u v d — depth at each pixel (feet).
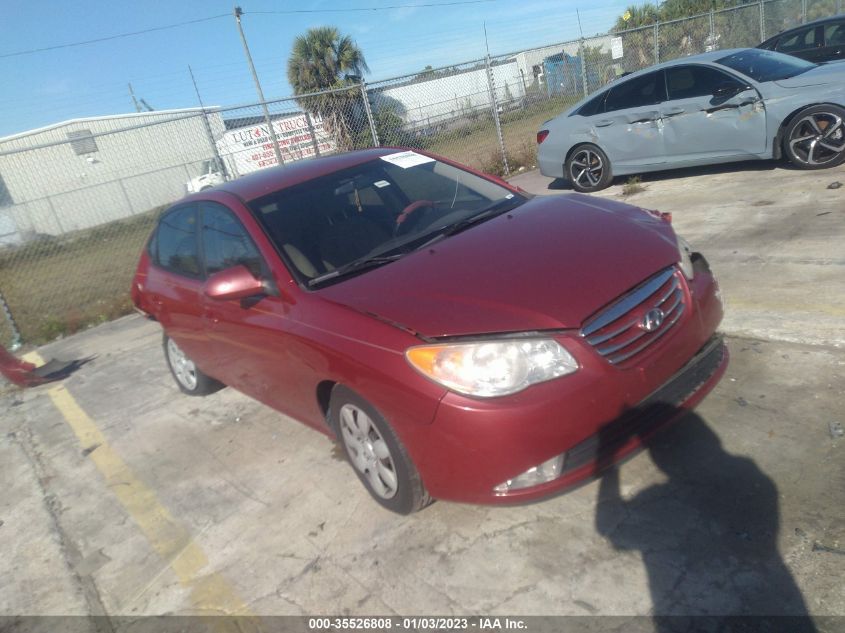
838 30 38.86
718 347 10.59
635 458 10.27
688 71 26.12
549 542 8.98
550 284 9.11
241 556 10.31
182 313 14.43
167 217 15.90
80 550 11.49
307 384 10.80
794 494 8.77
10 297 31.53
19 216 44.75
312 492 11.53
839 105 22.72
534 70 53.16
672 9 80.28
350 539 10.07
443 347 8.46
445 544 9.44
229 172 40.47
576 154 29.40
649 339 9.12
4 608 10.39
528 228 11.07
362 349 9.20
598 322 8.69
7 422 18.33
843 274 14.76
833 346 12.01
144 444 15.07
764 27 59.26
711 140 25.67
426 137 40.19
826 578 7.43
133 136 65.16
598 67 53.36
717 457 9.84
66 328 26.63
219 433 14.73
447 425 8.35
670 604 7.59
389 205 12.68
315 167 13.76
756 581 7.61
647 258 9.70
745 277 15.98
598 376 8.45
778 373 11.62
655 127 26.81
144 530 11.65
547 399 8.18
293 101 33.47
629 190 27.50
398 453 9.32
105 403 18.17
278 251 11.44
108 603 9.98
